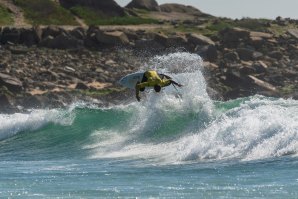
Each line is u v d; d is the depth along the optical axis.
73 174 98.44
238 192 79.62
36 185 89.56
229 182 85.50
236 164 97.06
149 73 107.88
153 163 106.31
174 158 108.25
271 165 94.12
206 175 91.12
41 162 118.81
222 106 131.62
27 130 151.38
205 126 122.88
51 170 104.69
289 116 106.44
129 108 138.00
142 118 133.12
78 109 146.88
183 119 127.06
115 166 105.94
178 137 123.56
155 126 129.00
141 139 128.12
